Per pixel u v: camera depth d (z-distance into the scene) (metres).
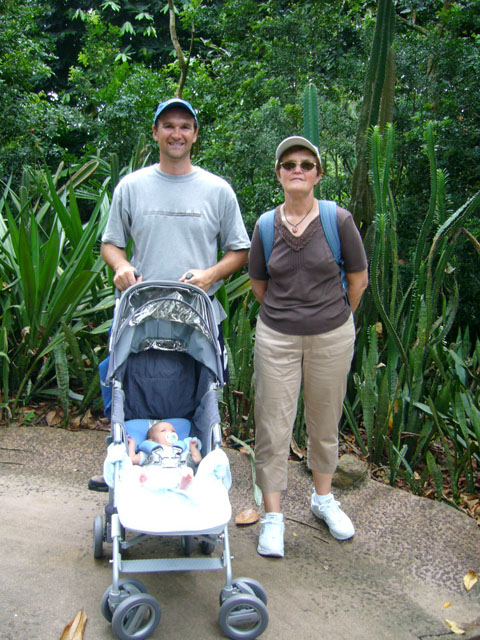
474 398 4.07
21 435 4.12
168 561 2.40
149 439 2.72
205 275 2.87
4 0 7.25
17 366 4.43
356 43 6.99
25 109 7.48
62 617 2.48
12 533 3.04
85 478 3.72
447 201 4.82
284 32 6.60
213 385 2.81
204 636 2.43
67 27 12.73
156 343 2.90
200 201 2.94
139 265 2.97
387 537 3.30
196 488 2.36
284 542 3.21
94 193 6.36
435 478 3.59
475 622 2.71
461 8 5.73
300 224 2.88
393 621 2.67
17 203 5.41
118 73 8.37
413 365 4.04
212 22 7.75
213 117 8.04
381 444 3.92
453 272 4.39
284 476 3.11
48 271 4.42
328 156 6.51
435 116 5.38
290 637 2.50
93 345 4.85
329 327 2.91
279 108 5.95
